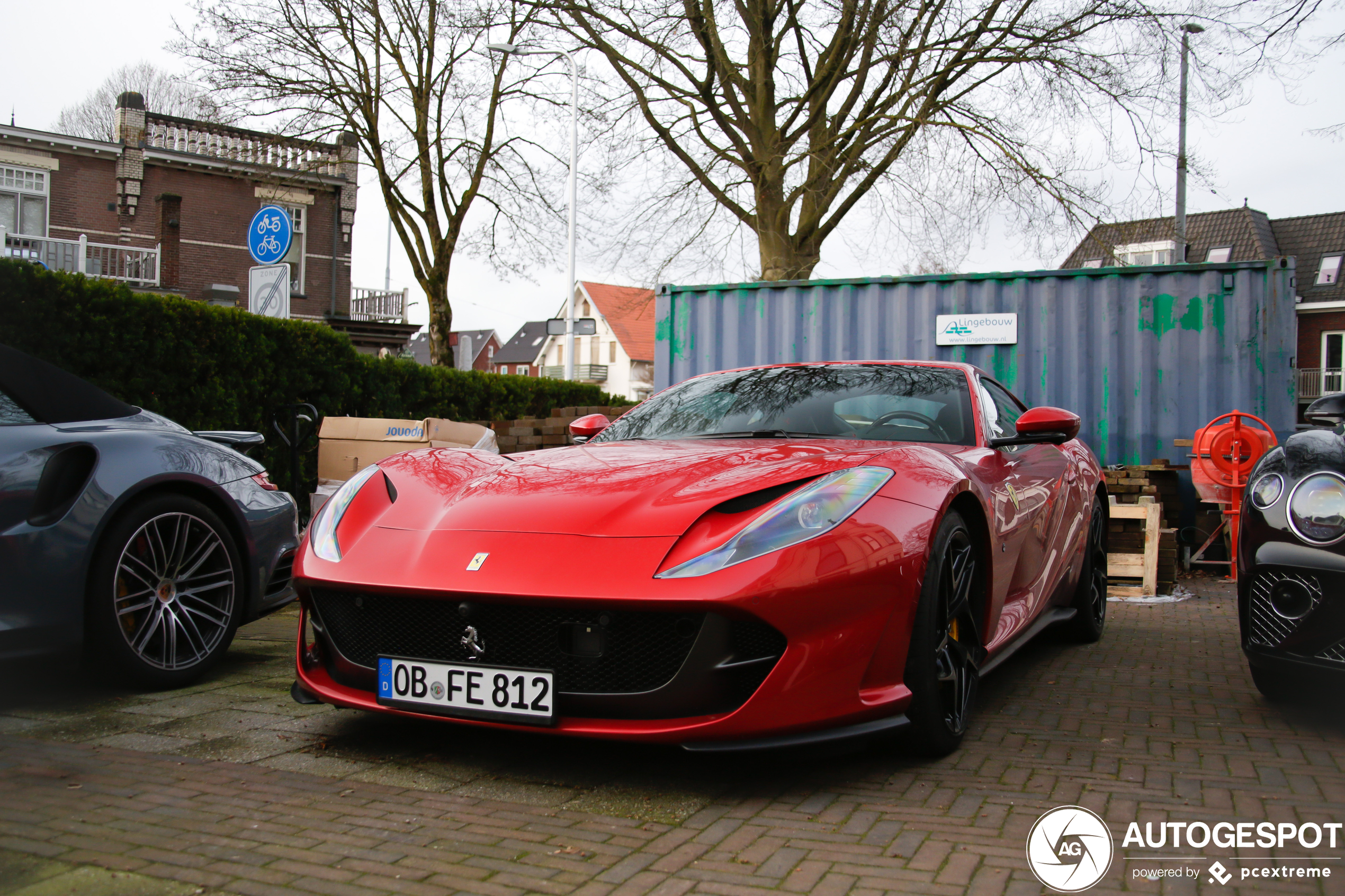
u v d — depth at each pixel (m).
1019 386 7.30
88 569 2.85
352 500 2.61
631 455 2.76
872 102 12.62
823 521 2.20
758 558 2.08
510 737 2.60
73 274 5.67
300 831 1.93
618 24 13.37
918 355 7.60
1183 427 6.94
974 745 2.61
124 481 2.94
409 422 5.41
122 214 21.48
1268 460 2.81
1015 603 3.36
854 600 2.15
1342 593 2.51
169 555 3.12
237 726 2.70
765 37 12.88
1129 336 7.05
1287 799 2.14
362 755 2.44
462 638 2.21
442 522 2.38
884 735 2.19
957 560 2.58
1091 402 7.12
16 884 1.66
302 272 23.52
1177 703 3.12
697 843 1.88
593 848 1.86
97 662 2.95
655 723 2.09
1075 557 3.98
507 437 7.82
